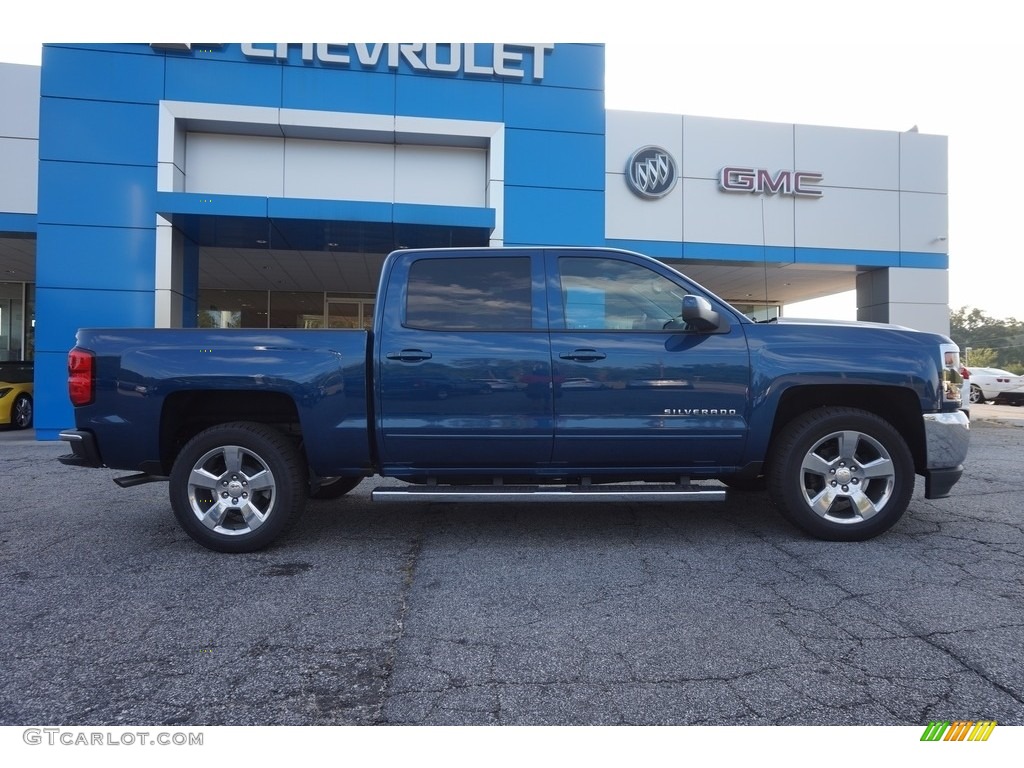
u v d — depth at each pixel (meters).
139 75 10.48
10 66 11.12
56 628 3.14
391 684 2.62
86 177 10.36
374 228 10.77
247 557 4.23
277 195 11.27
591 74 11.60
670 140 12.83
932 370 4.36
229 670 2.73
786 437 4.37
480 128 11.31
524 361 4.25
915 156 13.69
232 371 4.18
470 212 10.64
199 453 4.25
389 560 4.17
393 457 4.32
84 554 4.30
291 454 4.29
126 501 5.90
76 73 10.31
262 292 17.72
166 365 4.19
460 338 4.29
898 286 13.70
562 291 4.40
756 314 20.05
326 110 10.94
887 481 4.36
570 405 4.26
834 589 3.62
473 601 3.48
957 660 2.80
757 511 5.43
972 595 3.53
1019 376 20.31
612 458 4.36
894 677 2.67
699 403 4.29
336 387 4.22
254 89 10.77
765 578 3.80
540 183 11.49
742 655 2.86
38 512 5.48
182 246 11.07
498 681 2.65
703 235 12.97
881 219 13.58
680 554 4.25
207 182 11.12
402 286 4.39
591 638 3.03
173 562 4.13
